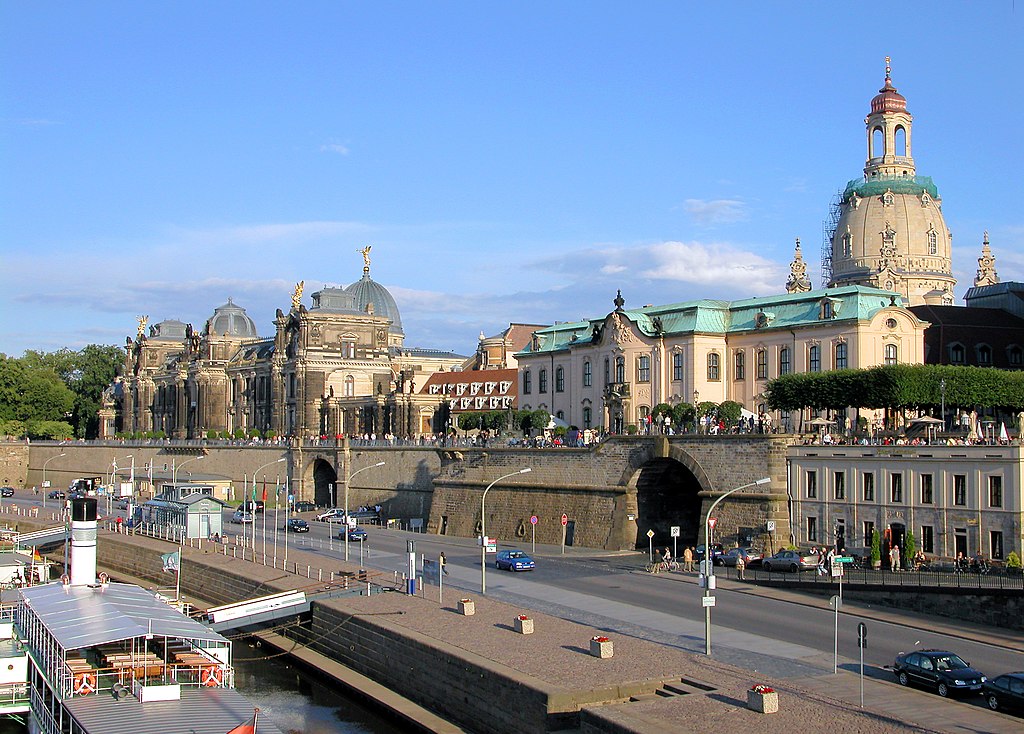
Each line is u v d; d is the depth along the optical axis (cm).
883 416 11775
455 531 13288
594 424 14375
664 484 11500
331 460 16812
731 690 5441
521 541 12306
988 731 4853
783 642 6794
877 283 18662
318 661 7656
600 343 14250
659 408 12188
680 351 13088
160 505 12925
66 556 9969
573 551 11200
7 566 10169
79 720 5519
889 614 7506
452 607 7794
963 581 7488
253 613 8012
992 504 8156
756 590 8494
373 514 15162
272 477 18412
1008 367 13488
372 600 8112
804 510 9600
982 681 5541
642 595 8475
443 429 19188
